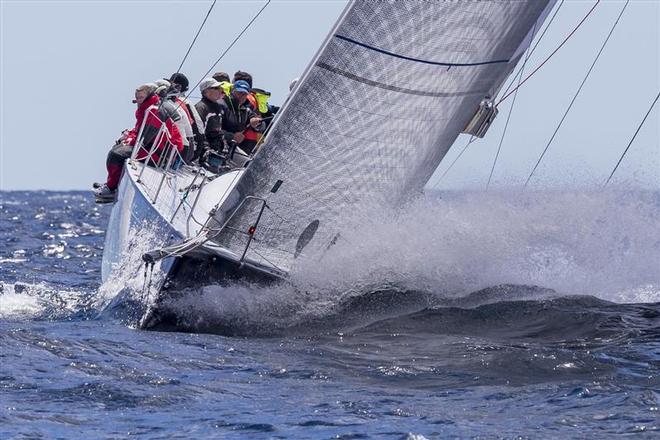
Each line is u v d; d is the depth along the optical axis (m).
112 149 46.22
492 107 44.75
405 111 36.94
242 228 35.88
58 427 23.05
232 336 34.78
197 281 35.62
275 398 26.05
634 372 28.88
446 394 26.72
